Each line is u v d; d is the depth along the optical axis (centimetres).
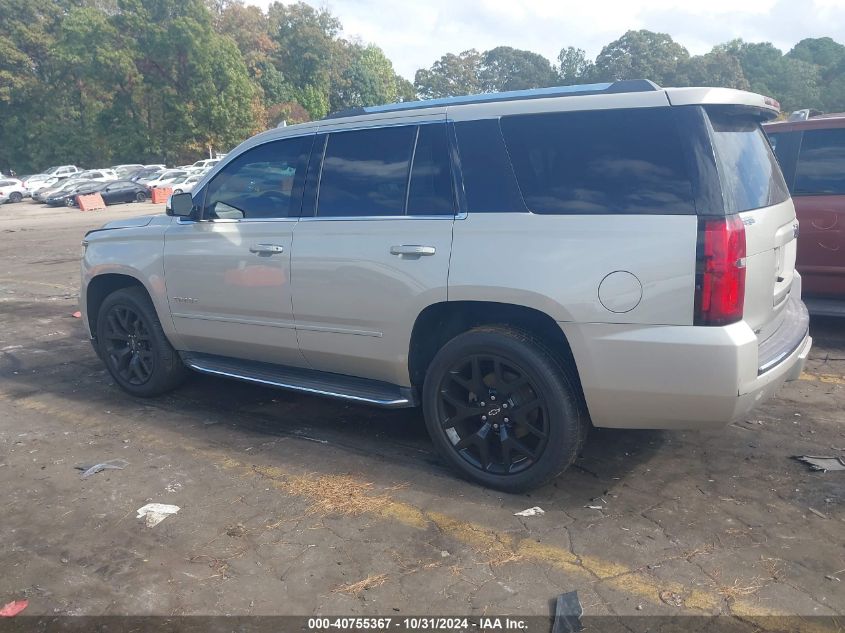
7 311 907
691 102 314
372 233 384
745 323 312
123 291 527
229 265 448
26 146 6406
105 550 323
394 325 380
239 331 458
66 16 5862
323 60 8150
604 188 326
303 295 414
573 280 323
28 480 399
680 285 305
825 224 589
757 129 383
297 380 443
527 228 338
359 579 295
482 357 358
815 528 323
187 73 5400
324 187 413
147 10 5300
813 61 10206
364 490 374
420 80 11375
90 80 5409
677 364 309
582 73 9762
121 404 527
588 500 356
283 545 322
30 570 309
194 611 278
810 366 559
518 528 331
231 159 460
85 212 3400
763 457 399
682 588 282
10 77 6159
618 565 299
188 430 469
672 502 352
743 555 304
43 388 571
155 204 3825
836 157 589
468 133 362
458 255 353
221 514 353
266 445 439
